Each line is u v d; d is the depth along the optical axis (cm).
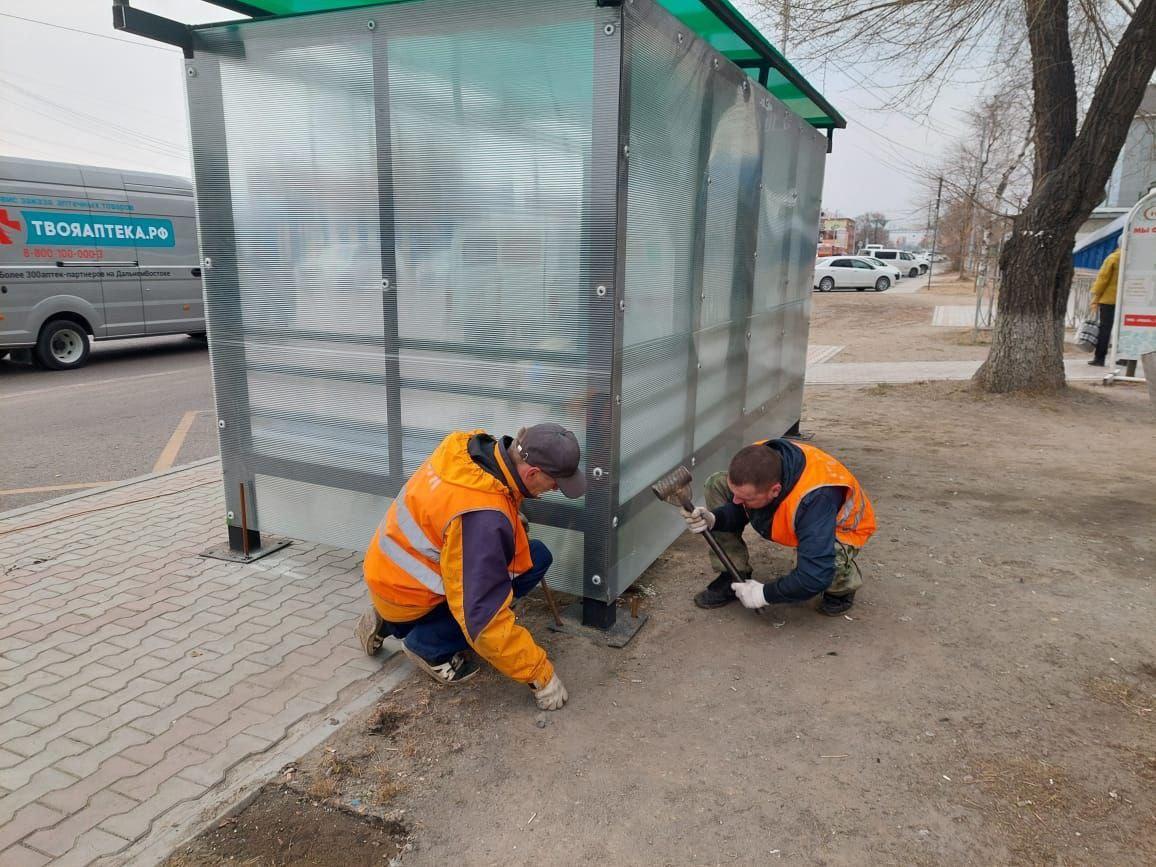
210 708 270
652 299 322
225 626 328
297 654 305
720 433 441
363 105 321
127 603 349
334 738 254
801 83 486
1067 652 309
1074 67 794
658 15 291
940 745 252
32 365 1093
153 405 834
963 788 231
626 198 283
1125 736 256
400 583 263
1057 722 264
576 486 255
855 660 304
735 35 389
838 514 317
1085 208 776
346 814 221
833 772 239
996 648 312
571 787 232
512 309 309
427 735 256
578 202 284
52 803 224
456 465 254
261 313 368
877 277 3072
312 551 410
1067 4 750
